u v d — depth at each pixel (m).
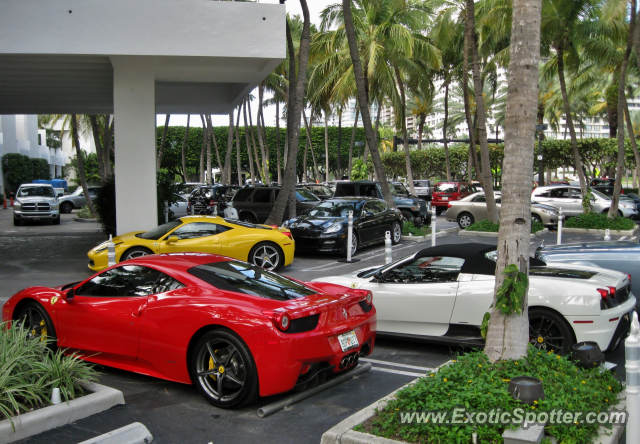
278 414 4.80
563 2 19.22
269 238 11.94
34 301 6.18
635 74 28.97
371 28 23.55
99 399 4.68
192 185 37.34
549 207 20.06
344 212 15.39
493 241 16.86
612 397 4.43
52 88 16.52
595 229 19.31
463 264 6.68
